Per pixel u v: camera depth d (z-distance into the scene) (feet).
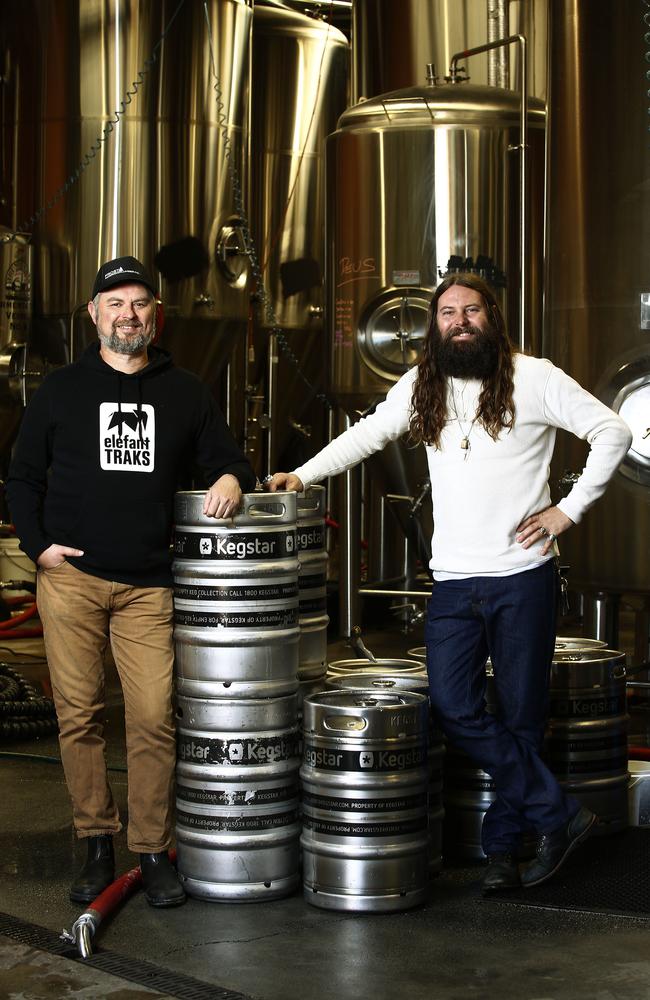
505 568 10.61
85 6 24.31
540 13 24.84
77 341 24.64
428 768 10.94
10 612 26.63
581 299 16.90
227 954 9.63
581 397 10.57
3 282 24.13
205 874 10.76
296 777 11.00
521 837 11.53
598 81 16.62
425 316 20.13
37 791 14.44
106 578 10.68
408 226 20.13
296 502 11.21
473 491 10.67
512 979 9.13
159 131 24.56
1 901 10.85
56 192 24.70
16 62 24.88
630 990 8.92
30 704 17.40
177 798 11.05
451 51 24.80
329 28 31.30
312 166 31.01
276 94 30.60
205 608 10.67
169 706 10.78
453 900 10.87
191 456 11.20
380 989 8.97
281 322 30.86
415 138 20.04
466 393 10.70
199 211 25.11
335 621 26.16
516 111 20.24
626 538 16.63
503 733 10.82
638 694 19.25
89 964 9.45
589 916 10.42
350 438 11.55
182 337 25.26
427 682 11.93
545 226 17.72
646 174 16.34
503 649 10.75
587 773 12.53
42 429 10.78
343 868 10.46
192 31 24.82
